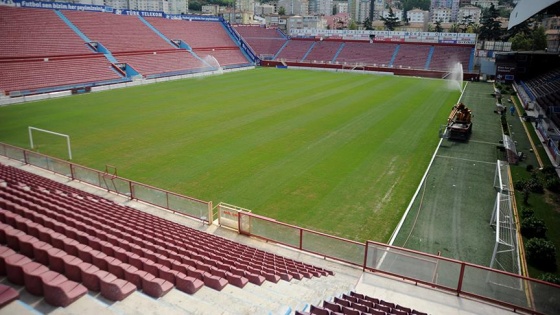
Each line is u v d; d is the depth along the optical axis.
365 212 20.02
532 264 15.73
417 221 19.25
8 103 43.59
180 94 50.88
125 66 61.56
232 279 11.11
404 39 84.00
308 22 154.25
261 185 22.94
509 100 50.50
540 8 26.08
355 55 84.62
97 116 38.59
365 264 13.71
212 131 33.53
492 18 93.06
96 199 19.84
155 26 75.75
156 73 63.47
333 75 72.25
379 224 18.89
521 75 64.88
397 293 12.37
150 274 9.62
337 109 42.56
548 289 11.04
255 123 36.25
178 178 23.88
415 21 193.00
